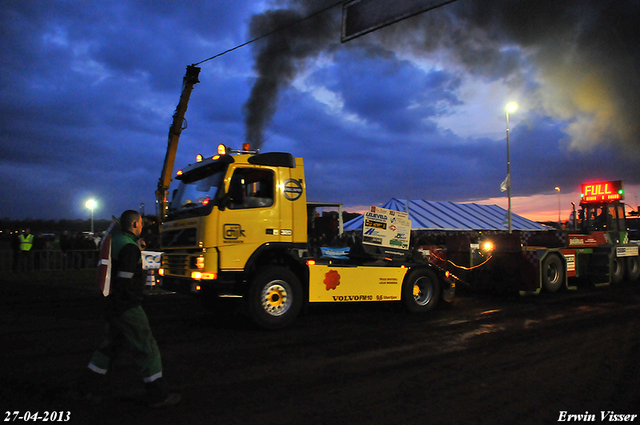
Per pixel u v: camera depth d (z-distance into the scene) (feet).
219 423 11.08
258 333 21.95
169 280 24.29
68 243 54.24
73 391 12.09
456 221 92.89
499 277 37.37
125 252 11.71
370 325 24.23
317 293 24.66
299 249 24.17
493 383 14.43
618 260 44.70
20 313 26.94
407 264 28.55
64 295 35.17
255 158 22.93
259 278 22.43
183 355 17.62
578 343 19.88
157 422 11.07
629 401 12.96
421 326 23.94
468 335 21.61
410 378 14.90
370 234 28.07
